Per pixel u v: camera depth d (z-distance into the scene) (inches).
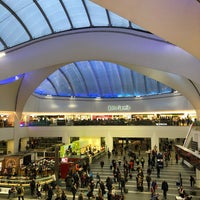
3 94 1064.8
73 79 1470.2
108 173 890.7
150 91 1445.6
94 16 689.6
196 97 976.3
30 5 665.6
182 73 617.3
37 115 1499.8
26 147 1270.9
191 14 286.4
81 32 720.3
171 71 631.2
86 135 1346.0
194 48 319.6
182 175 859.4
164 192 626.2
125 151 1298.0
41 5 672.4
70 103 1512.1
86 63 1350.9
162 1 275.3
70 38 731.4
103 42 698.8
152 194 613.9
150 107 1417.3
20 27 718.5
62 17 721.0
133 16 298.2
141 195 652.7
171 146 1365.7
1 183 729.0
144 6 283.0
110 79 1469.0
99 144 1368.1
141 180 696.4
